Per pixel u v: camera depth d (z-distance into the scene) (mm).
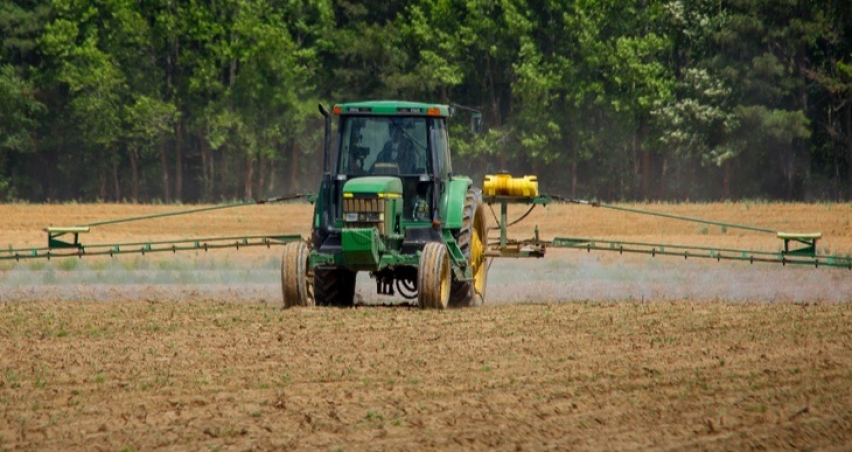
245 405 39625
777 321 58781
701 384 42750
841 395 41000
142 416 38281
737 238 131625
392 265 64375
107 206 173125
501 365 46250
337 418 37875
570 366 46125
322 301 67000
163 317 60562
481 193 73062
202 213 164750
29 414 38562
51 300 69562
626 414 38312
